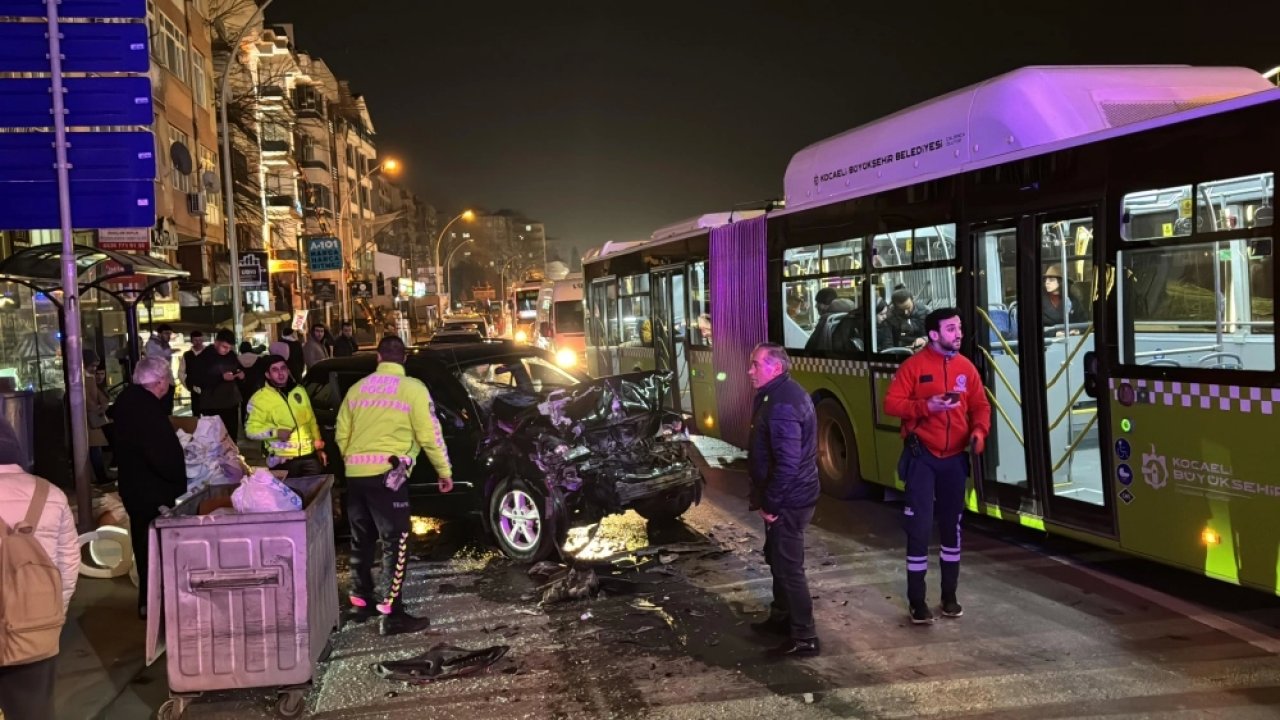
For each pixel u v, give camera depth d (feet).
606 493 24.52
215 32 118.32
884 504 30.17
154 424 19.39
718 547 25.05
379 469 19.89
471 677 17.12
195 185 91.71
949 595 18.99
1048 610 19.21
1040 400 21.79
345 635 19.71
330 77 197.77
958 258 24.53
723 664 17.17
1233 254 17.76
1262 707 14.30
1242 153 16.89
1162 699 14.73
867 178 29.48
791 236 33.17
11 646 11.06
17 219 25.62
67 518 11.87
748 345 36.11
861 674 16.39
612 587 21.98
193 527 15.17
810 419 17.42
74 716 15.66
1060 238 21.74
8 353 37.70
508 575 23.73
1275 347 16.20
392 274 237.45
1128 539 19.43
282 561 15.31
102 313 62.13
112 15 25.73
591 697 15.98
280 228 158.30
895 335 27.37
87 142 25.75
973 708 14.79
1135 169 19.03
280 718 15.62
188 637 15.21
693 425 42.42
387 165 148.97
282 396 26.30
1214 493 17.42
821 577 22.33
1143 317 19.24
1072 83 22.93
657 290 45.65
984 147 24.27
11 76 28.25
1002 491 23.31
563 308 88.89
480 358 28.04
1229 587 20.25
